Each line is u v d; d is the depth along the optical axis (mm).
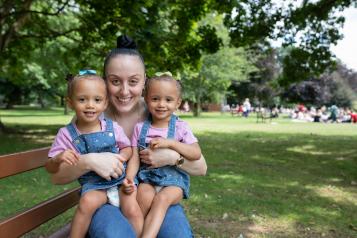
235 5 13875
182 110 48781
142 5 12602
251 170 9688
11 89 45469
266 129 22672
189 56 14867
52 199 3248
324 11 14555
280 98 58781
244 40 15336
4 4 13852
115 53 3012
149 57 13648
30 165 3092
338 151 13367
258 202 6816
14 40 16688
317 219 6047
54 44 22641
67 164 2623
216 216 6004
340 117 35188
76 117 2832
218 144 14695
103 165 2609
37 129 18531
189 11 14031
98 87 2691
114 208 2703
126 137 2893
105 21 14516
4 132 16578
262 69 51125
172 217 2738
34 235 5090
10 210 5957
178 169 2906
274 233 5410
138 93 3021
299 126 26156
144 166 2893
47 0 16938
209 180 8375
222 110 47031
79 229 2629
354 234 5469
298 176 9156
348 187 8203
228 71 36281
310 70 15938
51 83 34719
